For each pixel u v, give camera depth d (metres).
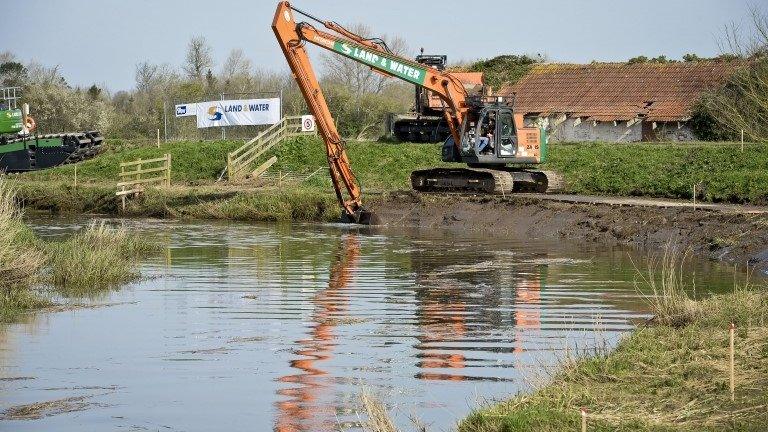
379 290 24.48
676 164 43.72
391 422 12.84
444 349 18.03
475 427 12.38
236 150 53.50
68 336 19.38
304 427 13.70
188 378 16.25
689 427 11.66
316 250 32.31
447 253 31.30
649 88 60.03
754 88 31.78
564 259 29.69
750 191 36.97
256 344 18.64
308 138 55.19
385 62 38.66
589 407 12.69
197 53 99.81
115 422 14.01
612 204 36.22
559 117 60.38
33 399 15.11
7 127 56.72
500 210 38.16
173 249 32.75
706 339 15.67
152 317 21.23
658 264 28.42
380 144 52.47
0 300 22.45
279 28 35.97
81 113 82.00
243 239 35.50
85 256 26.22
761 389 12.96
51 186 48.25
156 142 61.94
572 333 19.08
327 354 17.81
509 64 69.56
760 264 27.78
